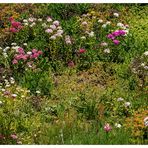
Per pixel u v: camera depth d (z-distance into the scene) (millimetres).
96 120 11930
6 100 12414
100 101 12523
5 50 14172
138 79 13328
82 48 14508
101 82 13562
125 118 12055
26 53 14391
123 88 13188
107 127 11328
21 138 11430
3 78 13453
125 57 14250
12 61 13844
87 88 13242
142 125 11414
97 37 15086
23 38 14961
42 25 15102
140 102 12461
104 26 15352
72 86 13320
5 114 12078
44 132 11484
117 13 16516
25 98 12656
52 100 12812
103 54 14281
